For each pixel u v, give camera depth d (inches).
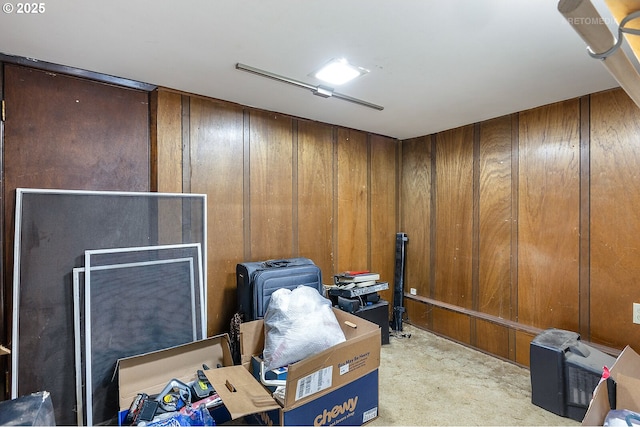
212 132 91.4
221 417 70.1
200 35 59.2
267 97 90.6
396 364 97.8
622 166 79.4
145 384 70.6
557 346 75.3
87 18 53.5
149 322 75.7
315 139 113.1
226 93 87.7
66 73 72.4
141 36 59.4
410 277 135.8
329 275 117.4
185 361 76.5
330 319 77.5
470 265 113.5
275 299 78.8
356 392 69.3
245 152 97.5
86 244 70.5
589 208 84.9
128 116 80.7
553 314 92.0
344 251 121.7
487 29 56.1
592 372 68.9
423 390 83.6
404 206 138.9
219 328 92.7
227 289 94.2
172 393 69.2
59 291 66.7
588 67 70.1
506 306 103.0
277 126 104.1
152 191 83.7
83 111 74.9
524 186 98.4
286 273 89.6
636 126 77.2
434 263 126.3
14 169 67.0
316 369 62.6
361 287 109.2
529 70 72.0
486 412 74.6
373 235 130.6
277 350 72.2
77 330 67.2
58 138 71.8
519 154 99.7
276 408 60.1
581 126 86.3
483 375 91.4
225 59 68.7
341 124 116.8
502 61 68.0
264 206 101.6
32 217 65.2
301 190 110.0
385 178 134.4
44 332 64.7
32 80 69.1
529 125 97.3
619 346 80.0
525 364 95.9
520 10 50.7
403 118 108.6
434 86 81.6
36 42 61.3
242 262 96.9
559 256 90.7
